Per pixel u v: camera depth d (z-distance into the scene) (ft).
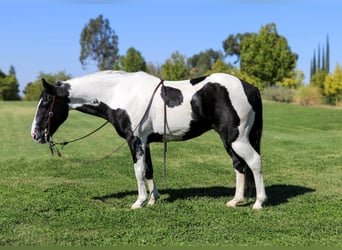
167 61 190.49
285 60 141.38
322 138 53.11
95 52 311.68
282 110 98.53
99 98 21.93
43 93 21.91
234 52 306.96
